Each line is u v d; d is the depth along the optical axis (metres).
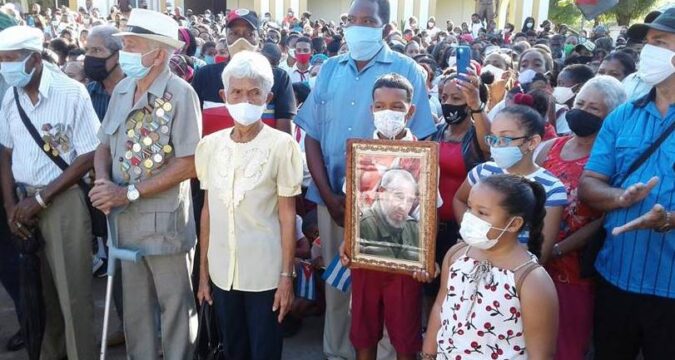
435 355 2.48
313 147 3.65
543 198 2.32
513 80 5.12
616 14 31.52
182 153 3.03
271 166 2.88
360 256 2.88
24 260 3.33
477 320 2.21
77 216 3.38
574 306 2.96
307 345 4.19
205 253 3.15
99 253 4.90
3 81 3.89
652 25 2.57
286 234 2.95
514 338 2.19
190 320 3.30
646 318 2.70
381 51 3.56
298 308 4.25
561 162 3.18
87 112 3.36
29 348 3.43
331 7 35.62
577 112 3.07
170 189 3.11
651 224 2.43
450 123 3.57
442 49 10.95
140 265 3.19
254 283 2.92
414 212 2.74
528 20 20.78
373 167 2.80
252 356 3.06
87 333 3.52
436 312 2.47
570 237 2.98
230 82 2.78
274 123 3.96
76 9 26.98
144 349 3.29
